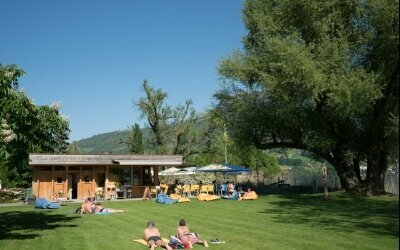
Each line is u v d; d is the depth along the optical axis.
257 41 36.88
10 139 15.48
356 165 37.19
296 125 34.97
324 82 29.59
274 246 13.73
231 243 14.40
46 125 17.05
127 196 39.03
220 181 51.72
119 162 37.47
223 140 53.38
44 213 25.64
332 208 25.70
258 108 36.25
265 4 35.97
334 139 34.59
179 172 42.00
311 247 13.45
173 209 27.03
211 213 24.30
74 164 37.22
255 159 59.44
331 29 31.86
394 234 15.66
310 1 30.98
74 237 16.20
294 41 31.31
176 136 65.69
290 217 21.62
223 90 39.09
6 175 45.47
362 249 13.06
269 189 45.84
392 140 31.55
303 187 44.72
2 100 15.61
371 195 33.41
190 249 13.55
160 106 65.38
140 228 18.58
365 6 31.11
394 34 28.23
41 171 37.66
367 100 28.20
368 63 31.98
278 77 31.62
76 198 38.16
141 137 68.00
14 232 17.62
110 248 13.92
